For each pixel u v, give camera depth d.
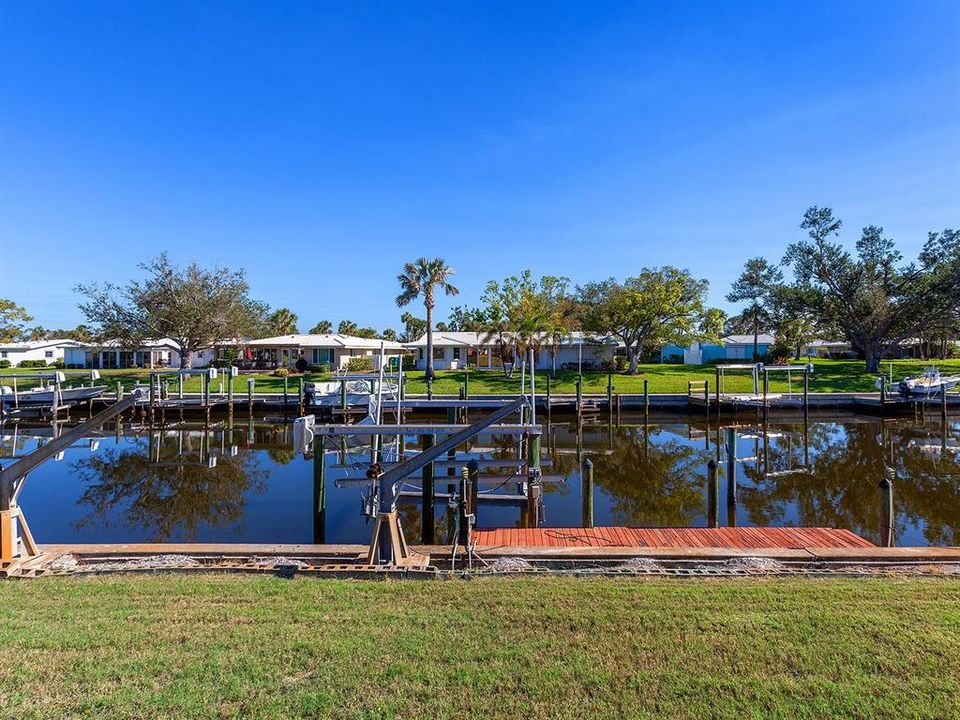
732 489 11.69
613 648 3.90
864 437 21.56
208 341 39.12
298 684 3.46
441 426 6.82
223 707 3.22
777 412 28.50
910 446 19.47
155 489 13.46
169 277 37.81
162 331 38.06
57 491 13.34
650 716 3.15
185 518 10.94
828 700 3.28
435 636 4.09
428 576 5.55
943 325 36.78
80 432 6.00
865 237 37.59
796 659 3.73
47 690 3.38
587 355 44.59
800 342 46.88
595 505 12.05
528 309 37.59
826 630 4.15
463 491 8.29
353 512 11.22
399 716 3.15
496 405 27.50
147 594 4.95
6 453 18.98
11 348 55.31
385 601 4.79
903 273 36.91
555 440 21.56
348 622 4.34
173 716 3.14
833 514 11.20
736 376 36.03
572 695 3.34
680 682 3.47
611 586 5.14
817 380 35.00
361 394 26.27
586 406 28.34
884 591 4.98
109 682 3.47
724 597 4.84
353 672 3.59
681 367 42.16
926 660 3.70
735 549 6.43
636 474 15.38
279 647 3.91
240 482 14.18
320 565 5.84
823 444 20.05
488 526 10.01
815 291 38.31
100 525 10.51
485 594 4.94
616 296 38.88
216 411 28.36
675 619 4.37
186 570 5.72
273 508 11.61
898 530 10.09
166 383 28.33
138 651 3.86
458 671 3.60
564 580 5.38
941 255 35.75
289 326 73.56
